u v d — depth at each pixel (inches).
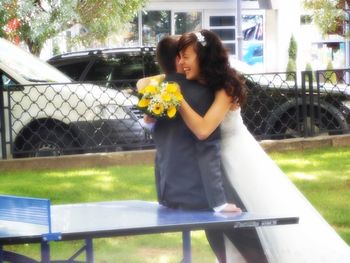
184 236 196.9
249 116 539.2
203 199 218.2
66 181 435.2
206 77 221.1
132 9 922.1
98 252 295.9
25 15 744.3
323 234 230.5
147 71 567.8
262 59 1222.3
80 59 569.9
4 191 405.7
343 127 548.1
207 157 218.4
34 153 489.1
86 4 877.2
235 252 234.4
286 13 1210.6
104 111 487.8
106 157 486.3
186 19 1198.9
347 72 577.9
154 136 226.1
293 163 479.2
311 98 540.1
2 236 183.3
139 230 189.8
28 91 484.1
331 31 868.6
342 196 381.1
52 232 185.2
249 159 228.1
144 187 409.7
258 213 218.2
